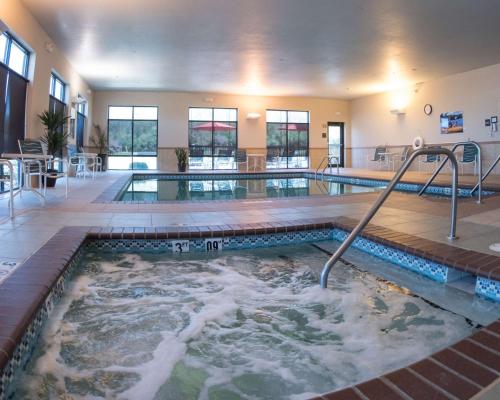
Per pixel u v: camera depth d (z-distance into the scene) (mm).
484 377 1188
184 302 2324
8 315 1580
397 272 2809
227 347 1820
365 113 14734
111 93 13398
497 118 9703
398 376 1195
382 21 6836
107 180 8836
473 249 2648
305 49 8477
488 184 6738
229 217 4066
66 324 1994
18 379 1503
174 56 9031
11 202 3799
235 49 8484
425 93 11875
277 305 2293
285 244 3613
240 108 14484
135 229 3396
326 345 1838
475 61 9445
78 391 1458
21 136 6582
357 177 9922
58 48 8367
